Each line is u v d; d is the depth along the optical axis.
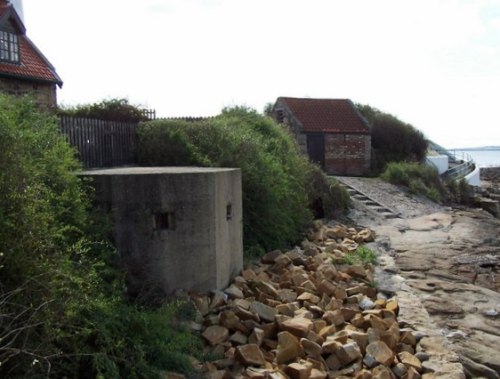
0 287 4.82
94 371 5.25
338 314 7.61
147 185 7.59
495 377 6.57
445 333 7.63
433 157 33.53
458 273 11.09
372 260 11.70
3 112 6.45
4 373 4.59
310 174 17.03
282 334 6.55
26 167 5.66
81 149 11.04
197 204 7.79
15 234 5.08
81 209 6.91
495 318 8.40
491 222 18.12
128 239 7.63
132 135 13.15
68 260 5.65
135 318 6.11
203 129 13.15
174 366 5.89
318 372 6.09
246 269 9.68
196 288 7.85
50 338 4.76
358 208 18.61
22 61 17.69
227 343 6.67
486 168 59.06
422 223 17.16
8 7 16.53
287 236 12.50
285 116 29.05
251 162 12.11
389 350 6.63
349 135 28.23
